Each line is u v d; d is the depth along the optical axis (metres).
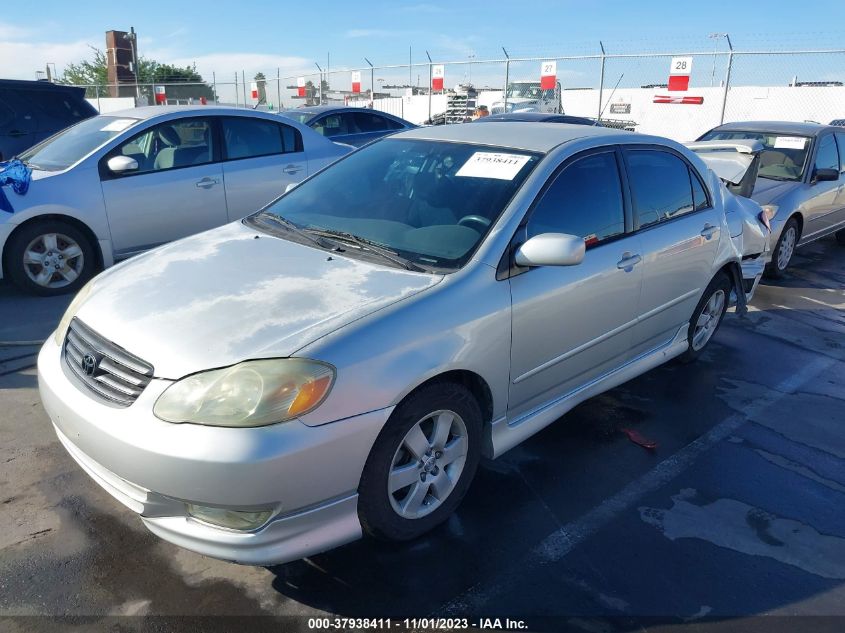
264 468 2.22
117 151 6.11
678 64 13.99
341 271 2.94
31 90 9.46
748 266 5.18
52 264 5.90
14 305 5.70
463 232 3.12
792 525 3.10
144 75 40.50
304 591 2.56
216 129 6.75
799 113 20.05
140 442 2.29
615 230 3.68
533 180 3.26
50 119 9.59
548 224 3.26
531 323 3.08
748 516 3.15
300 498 2.33
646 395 4.41
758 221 5.17
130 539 2.81
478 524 3.00
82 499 3.06
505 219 3.10
